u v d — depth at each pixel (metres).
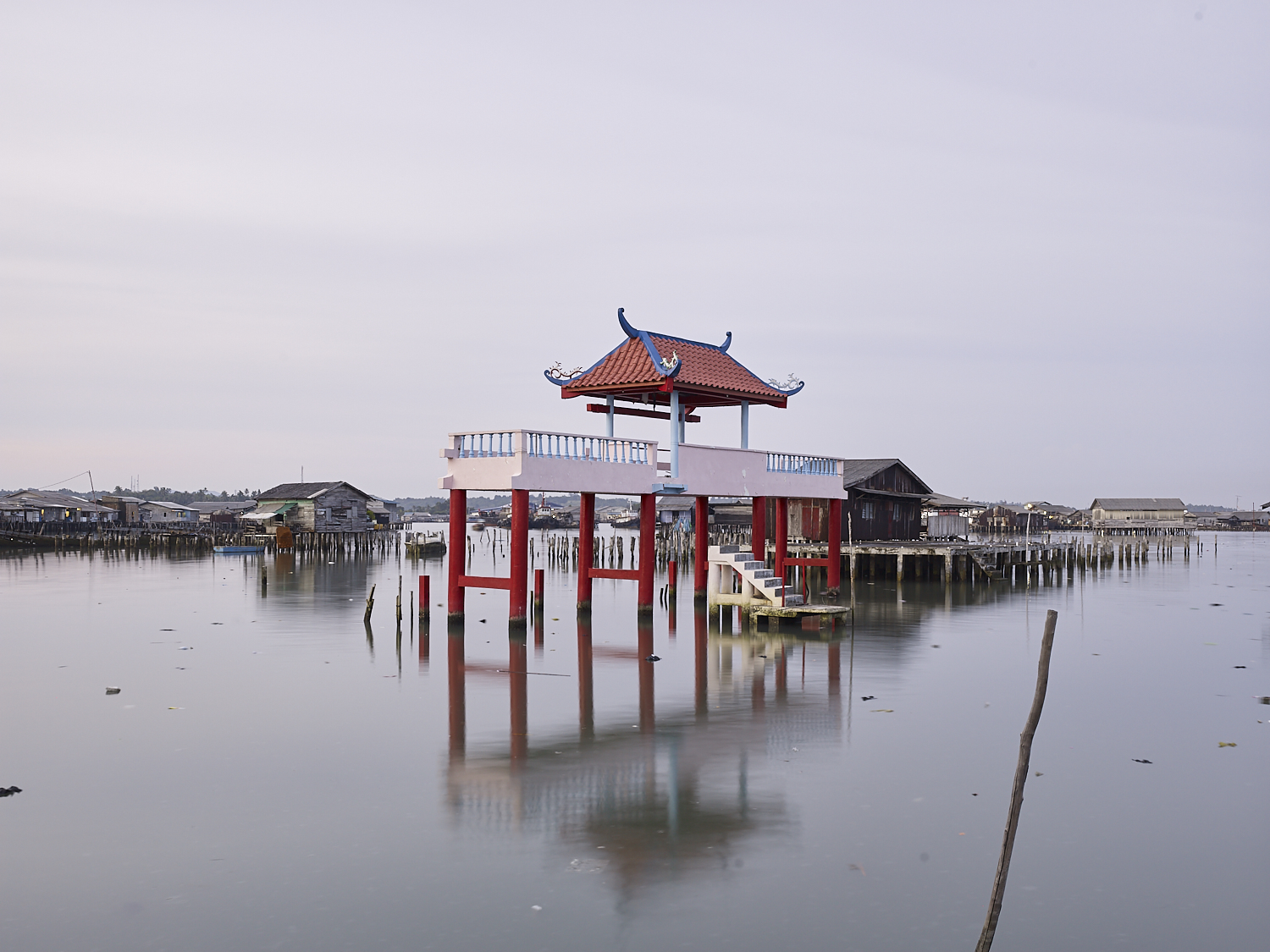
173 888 11.95
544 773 16.59
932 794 15.55
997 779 16.44
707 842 13.43
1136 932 10.98
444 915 11.24
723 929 10.93
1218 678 25.83
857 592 49.78
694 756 17.75
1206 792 15.77
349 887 11.96
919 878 12.30
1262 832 14.01
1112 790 15.80
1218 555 106.50
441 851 13.08
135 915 11.22
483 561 81.31
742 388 39.34
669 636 32.81
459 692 23.38
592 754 17.86
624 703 22.20
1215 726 20.28
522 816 14.45
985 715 21.12
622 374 36.97
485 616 38.47
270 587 53.62
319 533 96.19
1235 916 11.36
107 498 131.38
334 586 55.00
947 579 53.91
